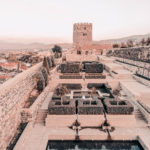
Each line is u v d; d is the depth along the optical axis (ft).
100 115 75.72
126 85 112.37
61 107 76.02
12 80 72.74
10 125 65.21
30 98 94.73
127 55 234.58
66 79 124.47
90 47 336.70
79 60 212.84
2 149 56.90
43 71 118.42
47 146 64.39
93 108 75.92
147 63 163.02
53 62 186.60
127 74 132.67
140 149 62.08
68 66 135.74
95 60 213.05
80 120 75.72
